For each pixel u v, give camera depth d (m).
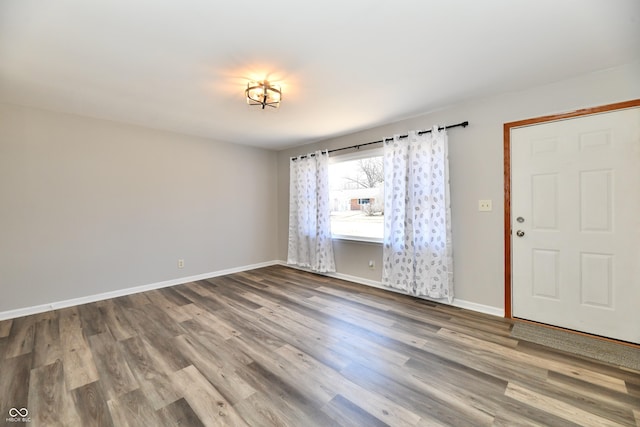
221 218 4.58
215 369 1.95
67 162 3.19
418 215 3.27
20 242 2.92
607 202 2.28
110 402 1.63
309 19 1.62
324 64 2.13
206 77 2.32
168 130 3.94
